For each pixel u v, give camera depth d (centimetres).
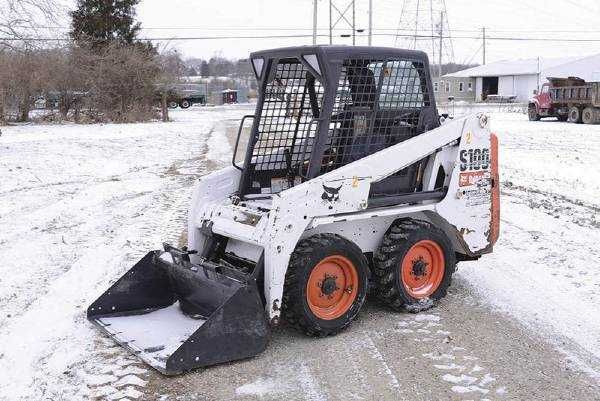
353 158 550
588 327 537
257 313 475
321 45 516
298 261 497
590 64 5138
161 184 1322
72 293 621
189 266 532
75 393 428
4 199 1143
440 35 5291
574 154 1761
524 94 5959
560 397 423
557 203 1071
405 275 569
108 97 3344
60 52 3147
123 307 559
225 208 557
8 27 2211
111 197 1168
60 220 967
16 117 3097
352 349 498
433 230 571
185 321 541
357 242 560
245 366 468
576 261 721
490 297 612
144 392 429
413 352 492
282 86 582
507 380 446
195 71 9694
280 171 609
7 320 554
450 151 587
